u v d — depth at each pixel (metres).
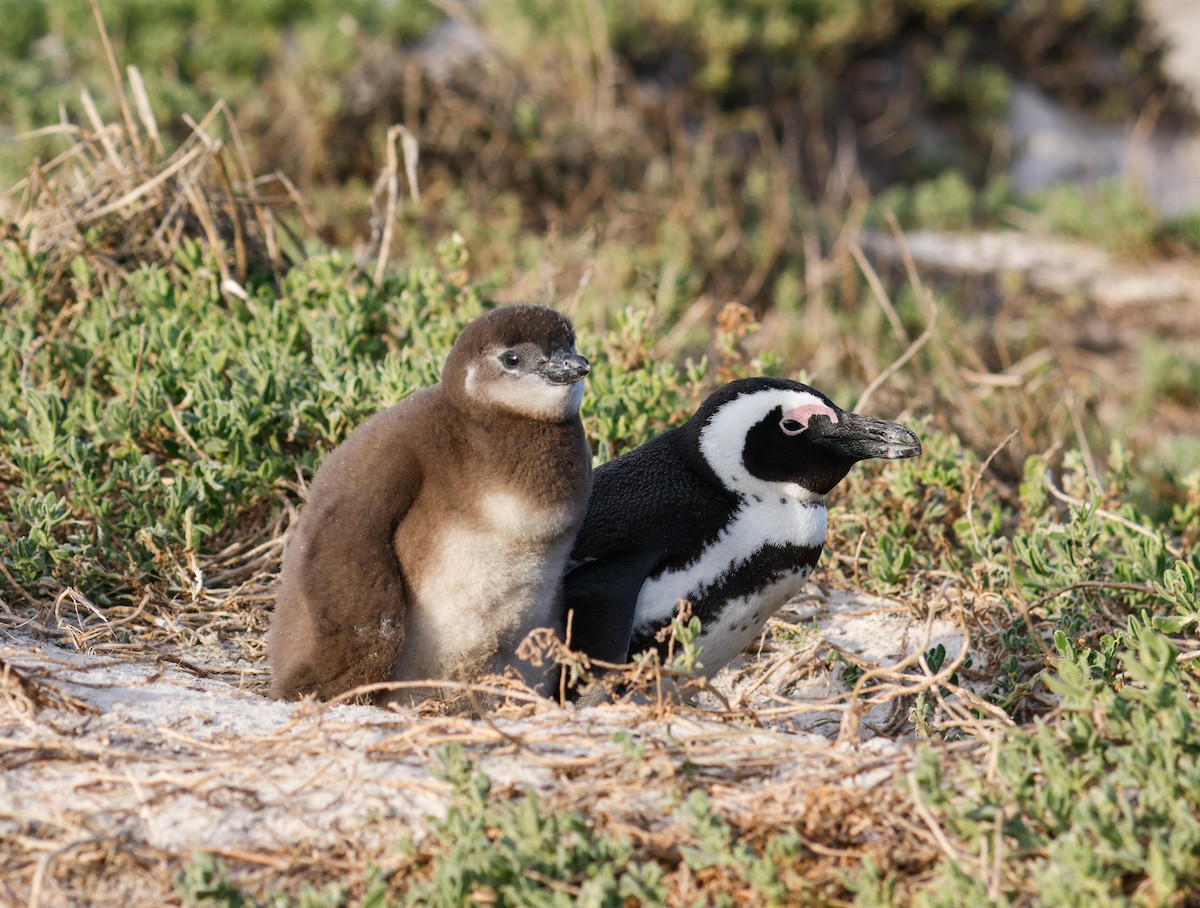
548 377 17.42
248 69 54.56
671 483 19.89
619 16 61.31
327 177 47.91
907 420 28.20
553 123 50.25
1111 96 75.31
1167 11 79.25
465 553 17.42
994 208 62.97
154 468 22.16
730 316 27.73
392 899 12.86
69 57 53.84
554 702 16.06
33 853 13.52
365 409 23.44
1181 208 72.25
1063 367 36.47
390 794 14.28
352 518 17.23
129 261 30.02
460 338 18.11
